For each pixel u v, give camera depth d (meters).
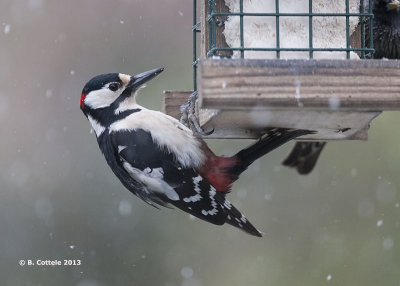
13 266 13.95
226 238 13.95
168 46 14.89
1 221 14.30
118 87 9.62
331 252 13.37
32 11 15.72
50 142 14.95
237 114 8.09
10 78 15.39
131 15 15.25
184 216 14.06
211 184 9.20
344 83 7.63
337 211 13.48
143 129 9.30
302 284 13.32
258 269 13.56
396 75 7.67
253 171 13.84
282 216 13.68
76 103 15.18
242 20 8.62
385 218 13.22
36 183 14.59
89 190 14.42
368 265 13.09
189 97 9.71
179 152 9.20
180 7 15.17
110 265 13.88
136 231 14.01
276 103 7.57
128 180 9.44
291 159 11.15
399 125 13.15
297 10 8.68
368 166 13.37
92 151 14.81
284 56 8.66
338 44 8.75
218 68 7.54
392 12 10.25
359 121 8.40
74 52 15.37
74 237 14.09
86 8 15.56
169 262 13.88
